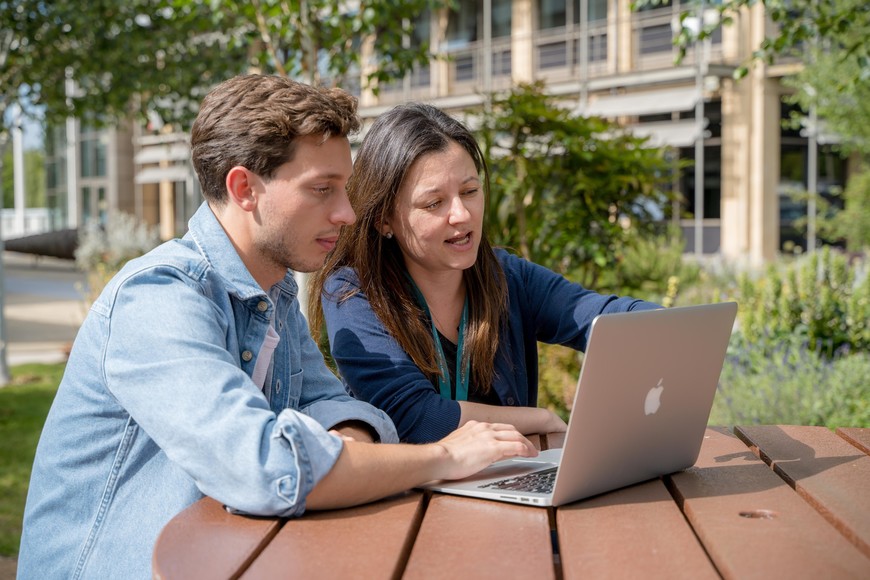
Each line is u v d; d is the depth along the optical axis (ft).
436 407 6.52
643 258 24.18
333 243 5.38
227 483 4.42
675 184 62.69
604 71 63.93
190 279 5.11
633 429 4.83
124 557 4.99
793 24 14.17
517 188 16.33
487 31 66.08
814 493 4.83
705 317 5.10
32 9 26.07
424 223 6.76
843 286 19.75
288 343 5.95
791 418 13.48
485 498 4.83
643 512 4.57
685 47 14.57
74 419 5.12
